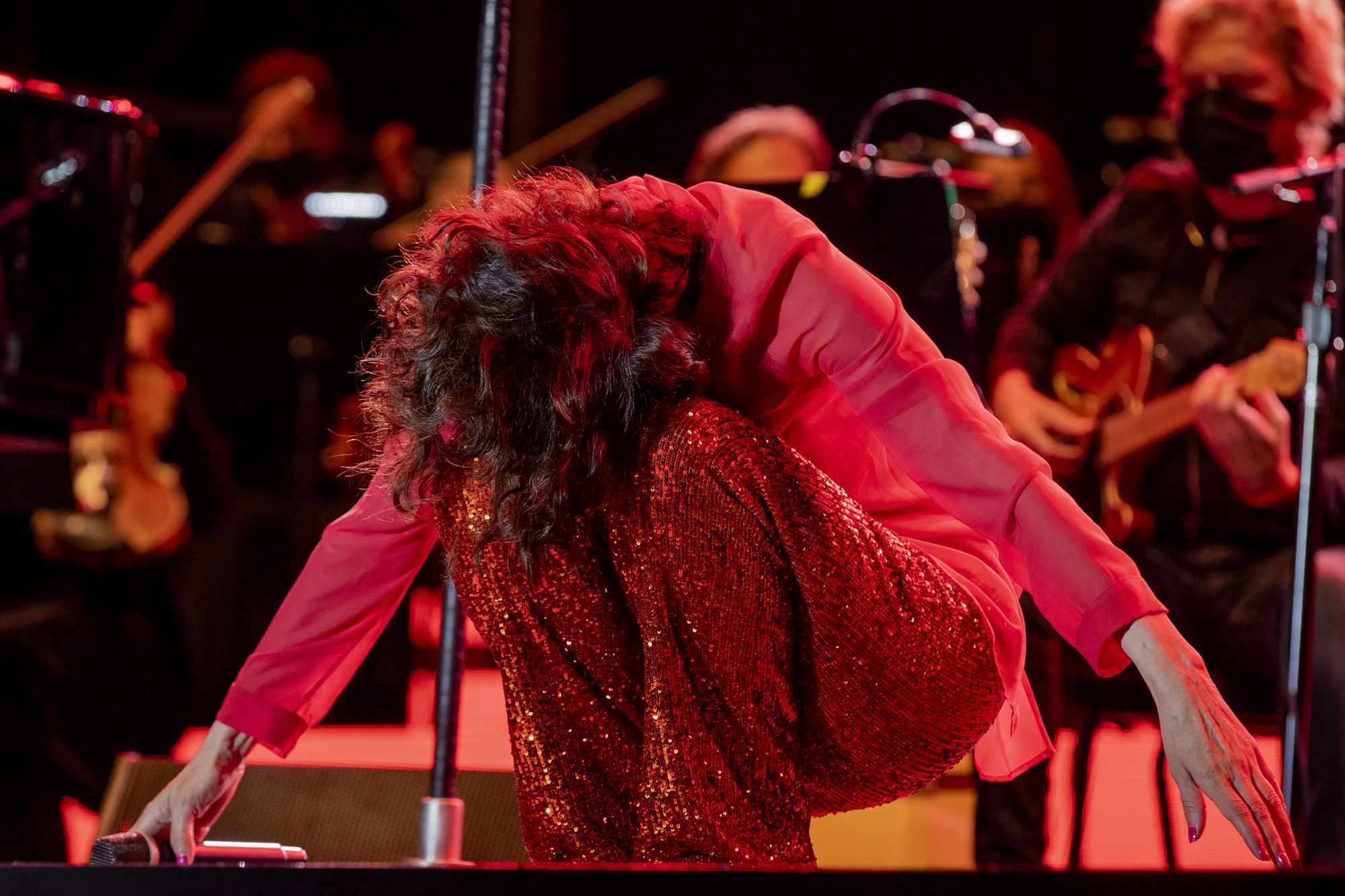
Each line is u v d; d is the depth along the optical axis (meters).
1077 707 7.70
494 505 3.84
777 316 3.98
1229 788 3.44
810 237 4.02
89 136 7.40
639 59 21.33
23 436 7.69
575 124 17.25
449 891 2.84
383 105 23.23
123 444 11.48
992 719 4.15
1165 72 9.02
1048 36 18.73
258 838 6.20
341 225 16.75
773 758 3.85
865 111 20.58
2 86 7.10
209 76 23.14
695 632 3.84
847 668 3.87
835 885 2.82
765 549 3.78
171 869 2.82
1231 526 7.83
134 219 7.57
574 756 4.11
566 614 3.98
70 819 11.30
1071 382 8.80
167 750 9.52
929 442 3.87
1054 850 9.10
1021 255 11.06
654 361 3.80
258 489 13.66
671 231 4.00
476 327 3.70
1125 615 3.61
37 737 8.57
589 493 3.85
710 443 3.78
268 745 4.68
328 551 4.68
